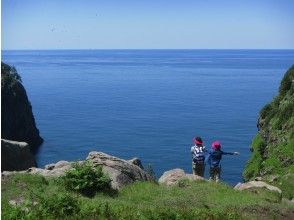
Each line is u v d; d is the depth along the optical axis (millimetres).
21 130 122438
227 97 178750
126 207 13781
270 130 55000
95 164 20641
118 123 122125
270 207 17156
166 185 20922
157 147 93312
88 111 145125
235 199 18484
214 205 17469
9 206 11773
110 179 18484
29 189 15914
